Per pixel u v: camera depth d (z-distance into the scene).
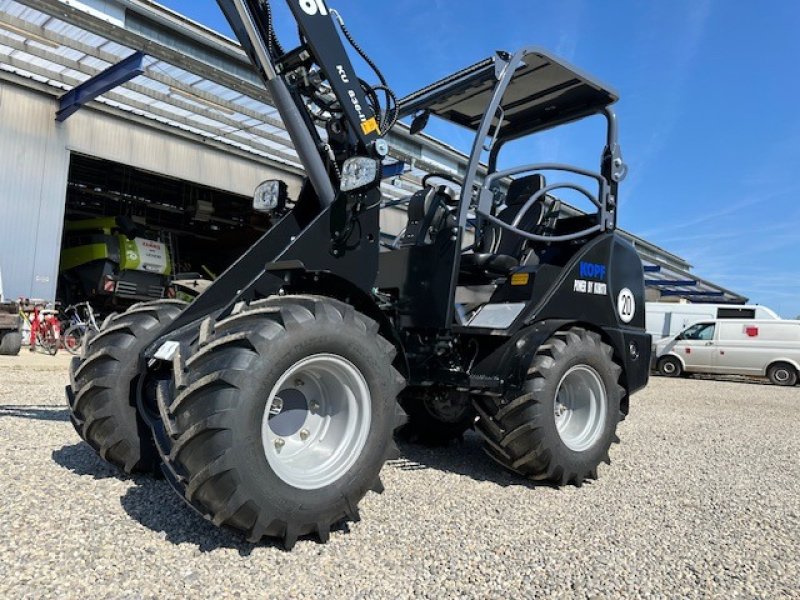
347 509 2.40
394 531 2.52
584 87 4.04
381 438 2.51
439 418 4.28
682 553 2.46
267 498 2.15
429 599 1.92
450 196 3.67
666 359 15.75
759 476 3.95
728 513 3.06
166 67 9.15
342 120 3.05
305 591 1.92
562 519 2.81
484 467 3.78
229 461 2.06
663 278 24.97
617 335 4.04
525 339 3.43
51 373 7.36
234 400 2.09
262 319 2.29
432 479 3.41
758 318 15.68
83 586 1.84
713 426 6.34
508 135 4.76
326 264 2.85
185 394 2.11
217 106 10.35
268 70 2.89
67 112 10.09
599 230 4.11
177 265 15.09
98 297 13.86
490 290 3.89
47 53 9.05
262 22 2.91
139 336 2.93
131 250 13.80
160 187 15.95
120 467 2.94
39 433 3.85
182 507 2.59
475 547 2.39
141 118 11.29
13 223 9.89
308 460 2.41
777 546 2.61
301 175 14.05
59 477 2.93
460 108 4.39
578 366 3.51
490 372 3.45
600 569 2.25
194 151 12.19
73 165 14.16
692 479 3.77
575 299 3.82
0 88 9.70
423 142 11.55
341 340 2.39
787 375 14.19
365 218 2.98
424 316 3.48
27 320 9.89
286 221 3.07
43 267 10.23
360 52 3.14
